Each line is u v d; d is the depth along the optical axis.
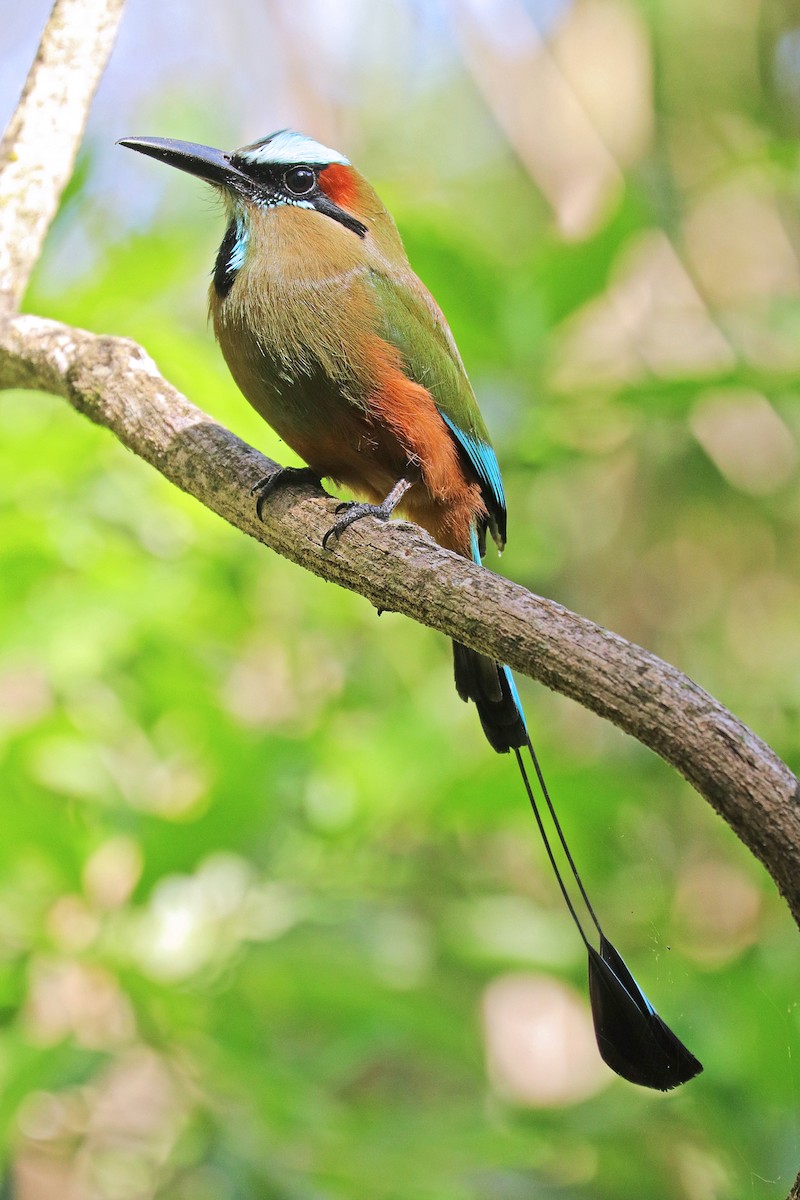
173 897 9.78
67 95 8.82
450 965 12.35
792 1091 9.63
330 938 10.02
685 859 13.98
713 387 11.24
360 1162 8.58
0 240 8.52
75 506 10.70
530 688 15.45
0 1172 9.07
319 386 7.77
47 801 9.69
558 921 11.77
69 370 7.76
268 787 9.91
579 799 10.87
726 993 10.38
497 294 11.28
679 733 4.82
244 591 11.80
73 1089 9.20
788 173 14.22
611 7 16.80
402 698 12.84
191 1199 9.66
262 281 7.84
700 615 15.92
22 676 11.94
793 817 4.65
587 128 16.16
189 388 10.65
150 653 10.63
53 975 9.85
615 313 14.56
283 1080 8.96
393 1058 12.19
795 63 16.67
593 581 16.03
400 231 11.14
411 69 18.41
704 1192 10.48
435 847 13.41
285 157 8.19
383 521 6.37
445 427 8.20
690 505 15.77
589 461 13.81
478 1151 9.04
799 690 14.76
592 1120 10.34
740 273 16.27
